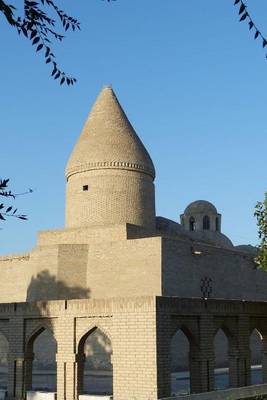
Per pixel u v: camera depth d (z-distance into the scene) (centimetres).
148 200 3994
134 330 2014
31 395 2222
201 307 2203
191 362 2183
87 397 2097
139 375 1972
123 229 3512
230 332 2361
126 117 4128
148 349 1966
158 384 1925
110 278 3441
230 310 2350
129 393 1986
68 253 3556
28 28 567
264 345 2575
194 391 2159
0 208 532
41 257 3616
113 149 3916
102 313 2108
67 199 4047
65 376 2167
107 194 3862
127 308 2044
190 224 5566
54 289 3491
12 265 4119
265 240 2394
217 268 3734
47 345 3650
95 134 4000
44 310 2266
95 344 3362
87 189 3912
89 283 3522
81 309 2167
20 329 2311
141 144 4072
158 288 3212
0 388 2522
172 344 3425
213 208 5531
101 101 4134
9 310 2361
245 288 4000
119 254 3447
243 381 2355
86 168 3916
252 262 4141
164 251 3291
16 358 2298
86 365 3366
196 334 2184
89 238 3622
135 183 3938
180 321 2109
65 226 4028
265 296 4234
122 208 3862
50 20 570
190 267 3478
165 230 4491
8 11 541
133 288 3328
